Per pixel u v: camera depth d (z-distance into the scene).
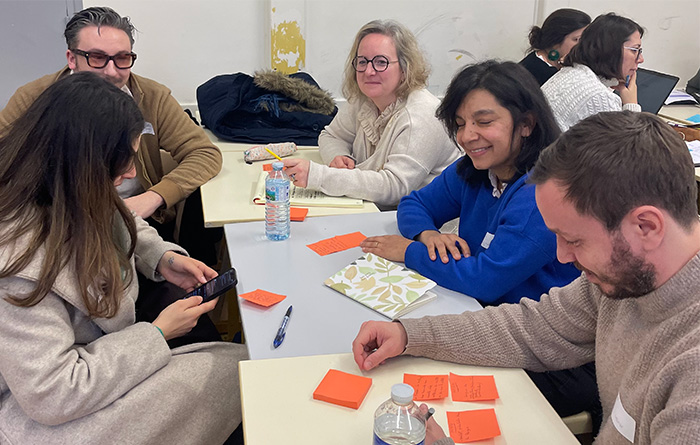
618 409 0.96
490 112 1.52
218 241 2.93
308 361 1.23
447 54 3.91
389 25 2.37
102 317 1.33
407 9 3.74
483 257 1.55
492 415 1.09
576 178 0.86
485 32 3.91
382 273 1.63
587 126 0.89
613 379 1.03
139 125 1.35
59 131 1.24
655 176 0.82
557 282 1.59
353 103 2.65
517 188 1.57
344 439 1.01
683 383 0.81
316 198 2.22
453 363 1.25
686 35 4.22
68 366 1.22
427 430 1.01
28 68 3.30
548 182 0.90
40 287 1.20
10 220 1.23
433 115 2.31
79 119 1.25
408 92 2.39
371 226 1.98
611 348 1.03
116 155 1.31
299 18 3.53
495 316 1.28
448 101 1.63
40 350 1.20
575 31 3.23
